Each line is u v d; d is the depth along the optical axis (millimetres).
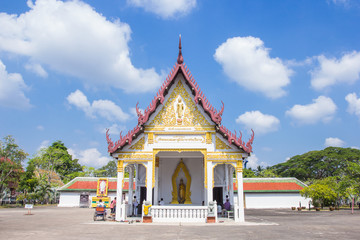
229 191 27000
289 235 13188
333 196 44156
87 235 13109
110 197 54188
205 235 13164
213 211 19969
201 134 22000
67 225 18125
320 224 19156
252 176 80250
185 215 20281
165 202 26438
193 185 26719
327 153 85188
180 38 23062
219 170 27641
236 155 21531
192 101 22562
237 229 15750
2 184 52750
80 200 52781
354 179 46281
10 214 30641
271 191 51312
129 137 21406
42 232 14305
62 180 83750
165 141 21859
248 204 51188
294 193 51531
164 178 27078
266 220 22984
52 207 51969
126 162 21562
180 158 27312
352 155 78938
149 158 21531
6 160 53969
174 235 13141
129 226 17406
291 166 91312
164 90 22188
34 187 58312
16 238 12031
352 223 20062
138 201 26469
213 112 21766
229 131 21641
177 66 22500
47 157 69625
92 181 57625
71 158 95812
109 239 11812
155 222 19922
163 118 22266
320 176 84812
